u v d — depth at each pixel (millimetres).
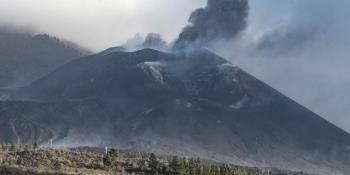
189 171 190000
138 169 188000
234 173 192375
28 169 139500
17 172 130750
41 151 192625
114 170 179000
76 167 172750
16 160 166875
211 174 186000
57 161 175750
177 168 190000
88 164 181500
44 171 140750
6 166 137875
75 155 196125
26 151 189625
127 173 175500
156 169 189375
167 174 186875
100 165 183375
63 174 141125
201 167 190125
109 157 186250
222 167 193500
